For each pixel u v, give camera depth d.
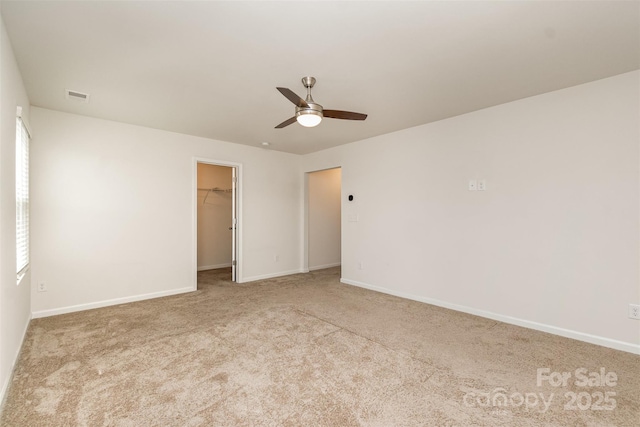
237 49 2.18
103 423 1.67
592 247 2.69
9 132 2.08
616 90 2.57
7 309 2.05
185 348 2.58
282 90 2.26
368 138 4.65
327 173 6.52
